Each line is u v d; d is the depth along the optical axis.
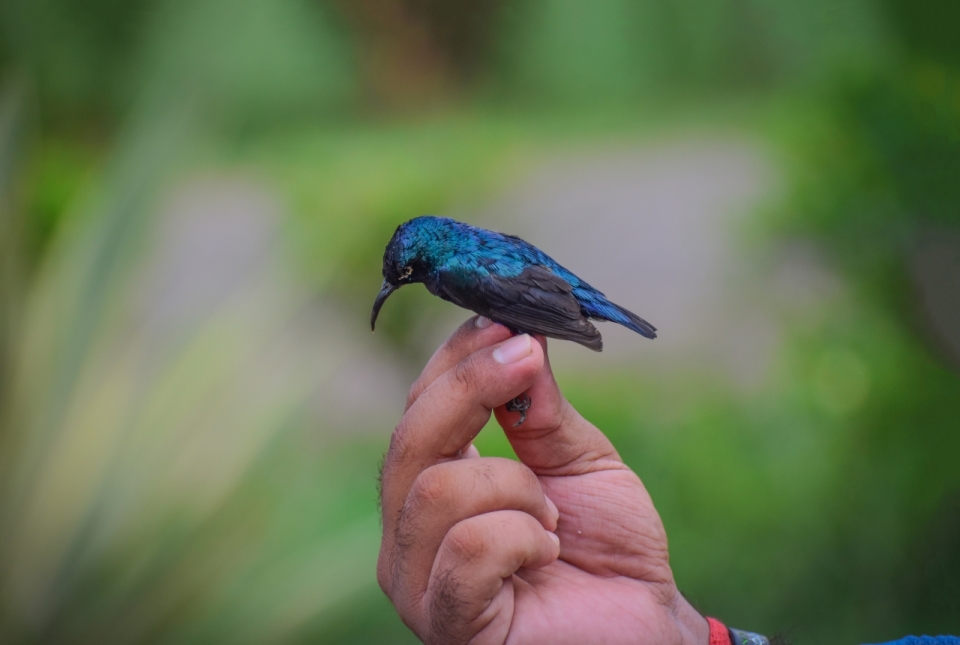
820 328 7.28
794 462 5.96
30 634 3.61
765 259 8.55
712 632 2.39
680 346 8.21
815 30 15.61
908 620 5.18
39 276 4.02
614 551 2.29
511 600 2.07
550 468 2.35
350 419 7.04
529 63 19.38
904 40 8.31
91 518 3.71
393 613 4.93
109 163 4.36
